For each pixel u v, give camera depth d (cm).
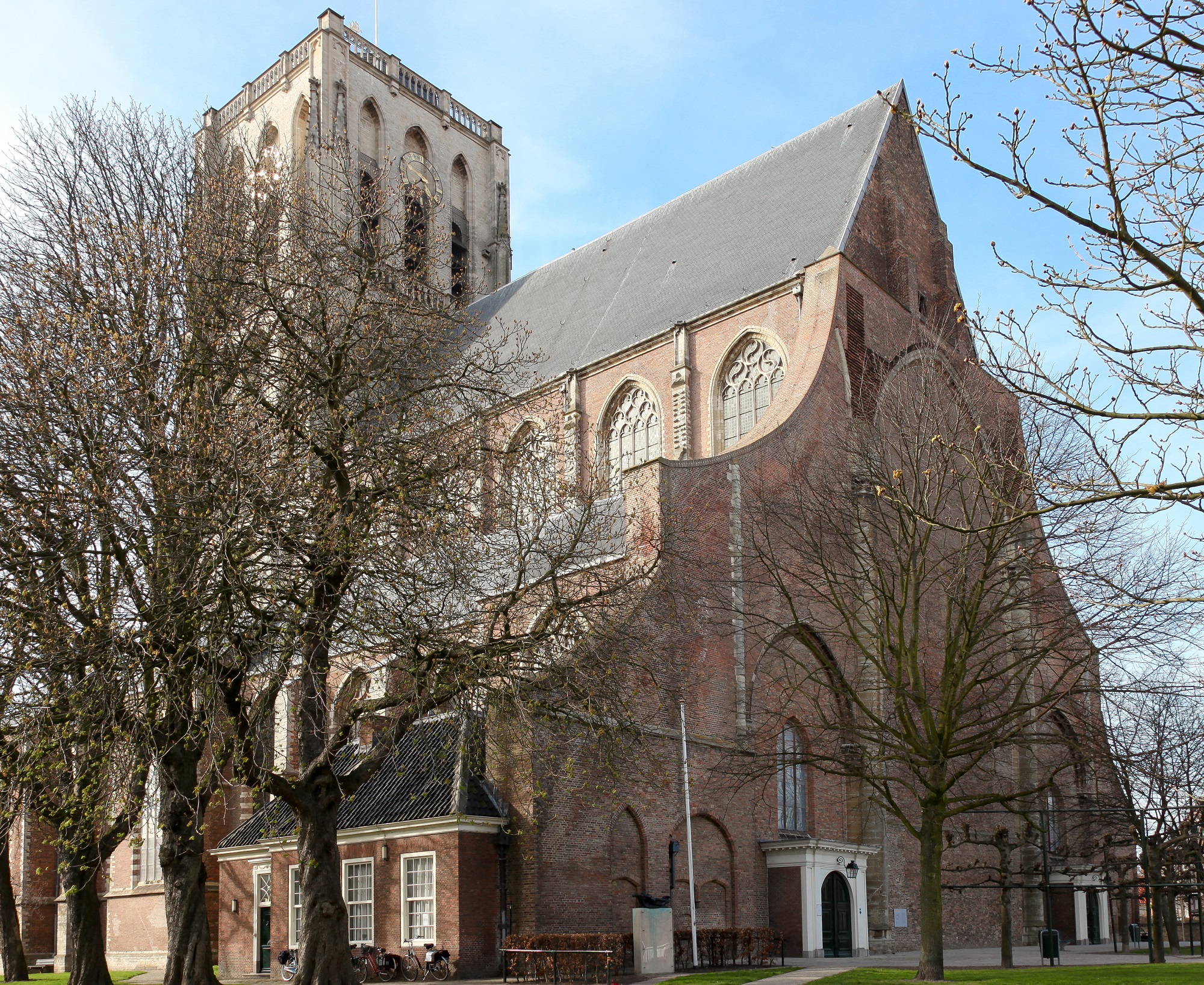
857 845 3675
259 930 3800
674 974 2784
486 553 2556
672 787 3269
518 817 3005
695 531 3403
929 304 4938
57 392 2205
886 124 4884
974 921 4341
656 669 3105
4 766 2145
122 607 2144
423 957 2967
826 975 2602
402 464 2275
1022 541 2972
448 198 7700
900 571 3189
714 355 4666
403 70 7512
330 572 2125
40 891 5431
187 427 2148
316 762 2242
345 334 2361
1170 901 4091
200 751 2375
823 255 4428
